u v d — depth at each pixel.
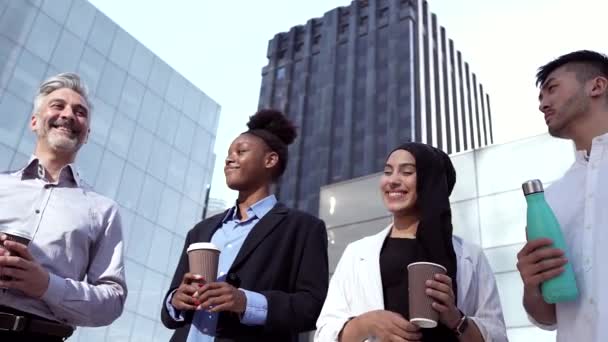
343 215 10.12
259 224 2.73
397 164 2.39
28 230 2.35
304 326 2.43
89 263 2.57
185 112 18.88
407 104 40.25
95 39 15.98
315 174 41.31
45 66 14.17
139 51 17.53
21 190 2.47
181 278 2.76
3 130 12.55
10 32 13.44
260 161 2.97
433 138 42.53
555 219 1.88
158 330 15.40
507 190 8.63
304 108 46.12
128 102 16.55
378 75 43.28
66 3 15.23
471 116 59.50
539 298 1.95
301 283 2.56
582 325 1.77
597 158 1.95
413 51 43.72
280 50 52.66
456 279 2.13
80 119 2.72
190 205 18.05
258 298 2.33
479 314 2.08
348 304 2.24
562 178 2.20
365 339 1.96
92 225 2.56
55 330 2.19
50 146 2.62
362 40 46.50
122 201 15.40
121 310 2.52
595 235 1.83
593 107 2.11
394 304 2.09
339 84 45.22
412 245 2.21
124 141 15.98
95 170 14.73
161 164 17.19
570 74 2.17
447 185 2.41
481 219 8.68
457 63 58.88
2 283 2.03
